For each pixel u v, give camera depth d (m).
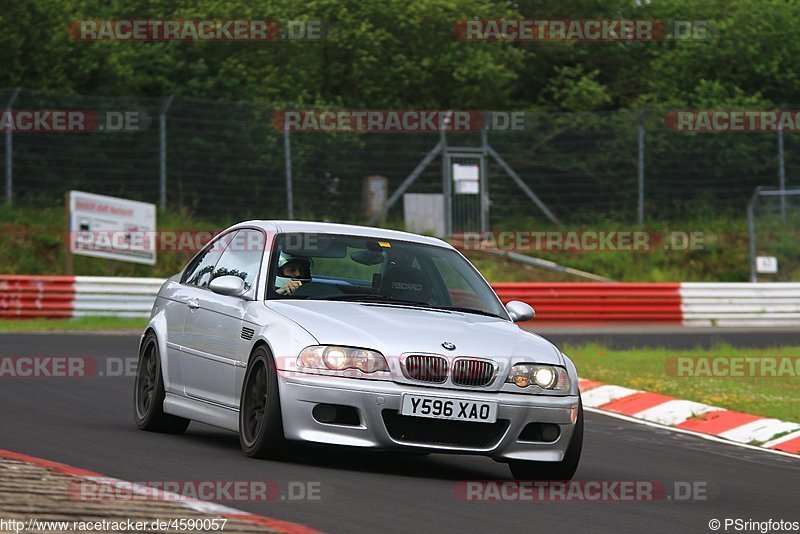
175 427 26.09
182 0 89.88
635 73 109.19
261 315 22.58
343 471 21.03
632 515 19.14
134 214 69.62
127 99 78.94
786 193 89.50
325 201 82.94
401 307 23.58
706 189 94.62
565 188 91.88
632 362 48.03
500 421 21.36
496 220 88.25
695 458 28.66
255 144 82.06
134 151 78.62
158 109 79.56
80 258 74.00
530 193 89.25
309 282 23.70
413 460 24.12
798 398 39.72
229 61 89.25
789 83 107.44
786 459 29.70
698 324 73.31
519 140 91.75
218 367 23.58
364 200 83.50
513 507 18.86
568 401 22.06
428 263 25.20
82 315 60.12
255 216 80.94
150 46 88.81
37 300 58.94
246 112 83.00
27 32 81.06
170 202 79.19
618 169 93.00
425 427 20.97
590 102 99.94
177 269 77.38
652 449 29.73
